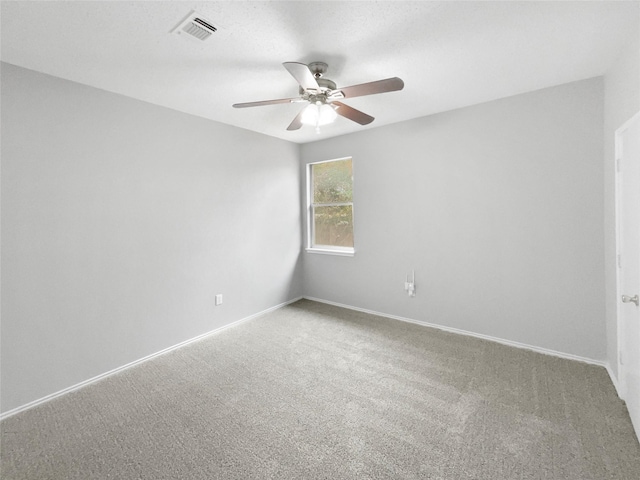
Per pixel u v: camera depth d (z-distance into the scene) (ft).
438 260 10.69
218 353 9.30
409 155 11.10
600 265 7.89
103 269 8.05
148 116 8.92
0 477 4.95
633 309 5.89
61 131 7.25
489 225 9.56
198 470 5.01
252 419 6.25
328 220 14.20
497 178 9.32
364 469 4.95
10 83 6.53
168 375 8.07
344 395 7.02
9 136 6.52
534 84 8.15
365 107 9.79
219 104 9.18
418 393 7.04
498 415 6.19
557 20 5.39
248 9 4.96
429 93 8.68
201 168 10.36
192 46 6.05
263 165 12.69
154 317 9.18
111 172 8.16
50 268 7.14
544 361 8.32
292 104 9.32
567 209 8.26
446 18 5.30
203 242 10.49
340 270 13.52
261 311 12.76
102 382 7.80
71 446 5.61
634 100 5.74
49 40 5.75
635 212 5.77
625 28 5.63
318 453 5.31
